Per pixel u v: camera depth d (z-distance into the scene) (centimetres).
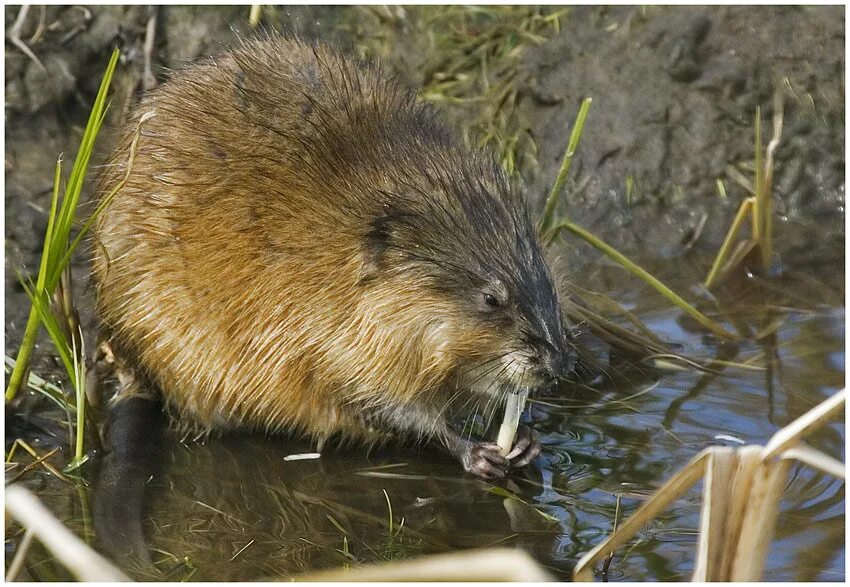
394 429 948
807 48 1369
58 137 1280
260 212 923
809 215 1350
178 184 941
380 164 939
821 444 912
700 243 1308
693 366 1052
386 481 909
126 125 1021
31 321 893
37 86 1293
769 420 958
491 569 534
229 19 1338
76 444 910
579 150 1352
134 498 859
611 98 1368
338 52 1059
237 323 927
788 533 794
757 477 582
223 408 962
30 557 775
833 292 1198
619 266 1261
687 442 930
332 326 912
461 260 894
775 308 1166
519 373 880
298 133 946
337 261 909
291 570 773
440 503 871
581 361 1049
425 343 905
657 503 618
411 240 898
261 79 980
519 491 883
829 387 1010
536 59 1375
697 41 1373
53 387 959
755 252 1225
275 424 964
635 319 1113
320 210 918
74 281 1111
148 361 963
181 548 800
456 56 1374
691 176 1350
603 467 902
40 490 867
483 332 890
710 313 1155
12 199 1203
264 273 918
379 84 1026
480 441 965
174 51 1323
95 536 809
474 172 952
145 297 947
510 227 911
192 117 965
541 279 894
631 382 1029
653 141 1356
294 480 911
